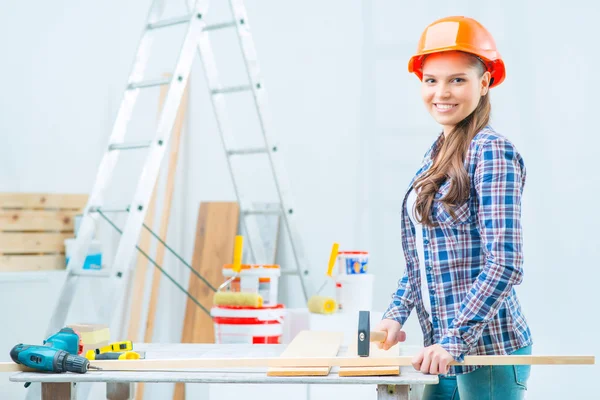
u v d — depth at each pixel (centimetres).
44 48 414
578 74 303
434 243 179
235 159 379
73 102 422
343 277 328
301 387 288
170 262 436
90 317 399
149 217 425
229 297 316
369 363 173
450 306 177
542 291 309
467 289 176
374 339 189
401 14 358
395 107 360
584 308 298
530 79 315
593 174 298
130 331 413
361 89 372
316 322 316
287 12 402
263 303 325
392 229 358
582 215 300
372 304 363
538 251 311
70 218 417
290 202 366
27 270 398
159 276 427
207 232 422
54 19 418
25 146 408
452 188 174
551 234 308
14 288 376
